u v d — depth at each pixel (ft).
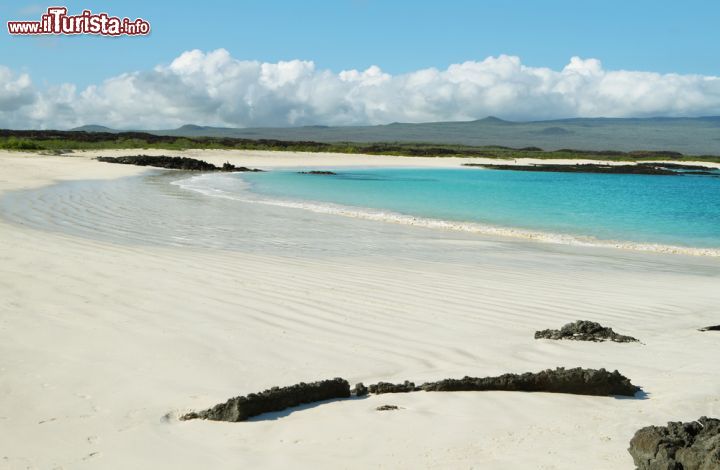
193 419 15.89
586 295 34.30
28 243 42.09
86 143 258.98
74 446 14.11
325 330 24.59
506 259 47.65
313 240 54.03
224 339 22.68
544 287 35.99
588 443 14.61
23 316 24.39
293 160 256.52
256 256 42.78
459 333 25.12
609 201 119.24
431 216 82.84
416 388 18.43
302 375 19.48
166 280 32.19
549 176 216.74
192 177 145.59
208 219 65.98
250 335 23.36
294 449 14.08
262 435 14.90
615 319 29.17
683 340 25.67
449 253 49.65
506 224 76.84
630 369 21.40
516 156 343.87
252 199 95.35
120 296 28.35
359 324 25.70
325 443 14.44
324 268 38.73
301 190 120.47
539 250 54.49
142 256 39.52
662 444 13.15
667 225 81.25
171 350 21.17
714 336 26.43
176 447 14.15
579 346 24.02
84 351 20.66
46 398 16.79
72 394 17.13
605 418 16.39
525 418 16.28
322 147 340.39
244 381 18.67
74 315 24.91
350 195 113.39
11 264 34.19
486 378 18.54
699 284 39.86
